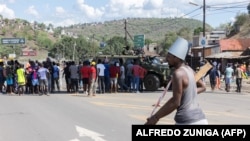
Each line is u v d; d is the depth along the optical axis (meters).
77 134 10.48
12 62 24.55
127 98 20.42
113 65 24.02
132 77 24.56
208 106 17.22
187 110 4.59
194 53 72.38
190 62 25.06
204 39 38.12
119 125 11.85
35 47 163.25
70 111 15.05
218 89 28.52
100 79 23.80
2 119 13.09
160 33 151.12
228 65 26.67
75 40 129.88
